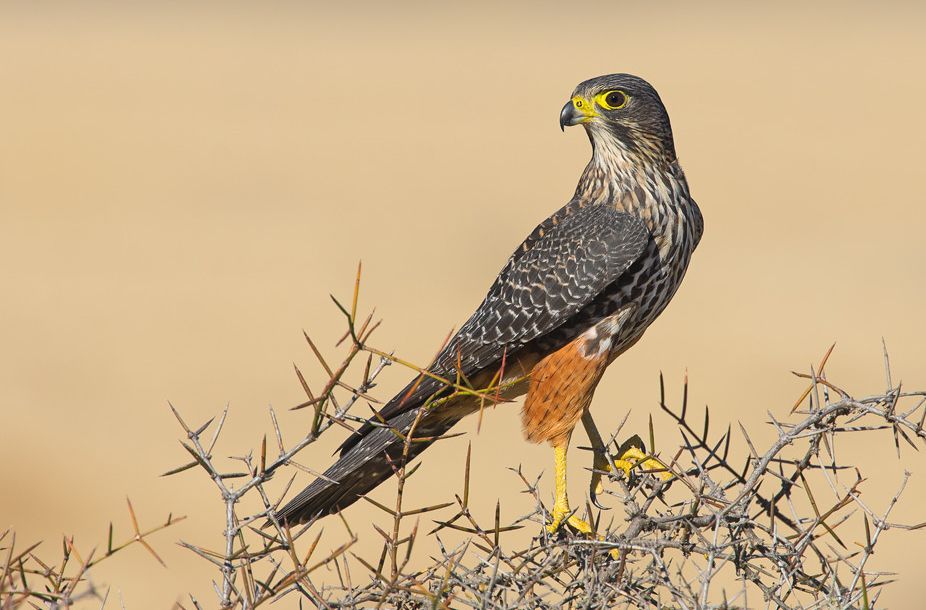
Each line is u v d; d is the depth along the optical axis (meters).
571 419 11.12
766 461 7.43
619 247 11.28
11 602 6.03
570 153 69.00
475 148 71.50
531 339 11.33
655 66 120.50
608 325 11.44
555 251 11.49
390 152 69.44
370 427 10.62
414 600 7.27
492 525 18.06
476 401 11.28
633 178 11.66
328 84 109.69
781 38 146.75
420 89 107.44
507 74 120.44
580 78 115.19
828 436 7.39
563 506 10.78
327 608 6.87
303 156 66.44
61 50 129.12
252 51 140.00
